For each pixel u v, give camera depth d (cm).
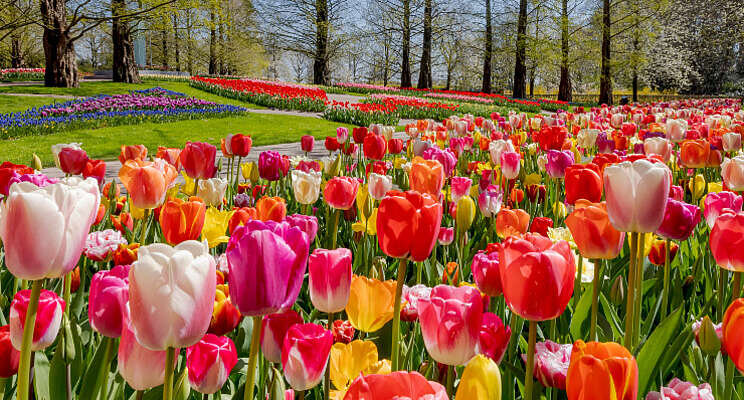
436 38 4853
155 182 222
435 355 115
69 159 331
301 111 2220
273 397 114
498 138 696
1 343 131
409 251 131
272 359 133
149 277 92
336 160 379
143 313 93
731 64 5216
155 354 109
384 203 130
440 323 112
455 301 112
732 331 118
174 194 343
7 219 99
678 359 188
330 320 136
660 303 218
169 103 1886
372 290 142
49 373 139
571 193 225
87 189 115
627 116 1084
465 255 293
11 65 5809
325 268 129
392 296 142
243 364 175
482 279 159
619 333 187
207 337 135
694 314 234
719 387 156
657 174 135
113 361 176
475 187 404
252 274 103
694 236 303
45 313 131
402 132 1544
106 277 129
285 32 4475
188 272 94
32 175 228
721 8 4744
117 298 127
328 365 135
